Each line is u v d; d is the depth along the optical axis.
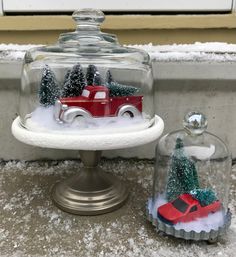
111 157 1.38
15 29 1.28
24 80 1.07
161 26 1.30
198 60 1.28
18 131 0.98
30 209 1.08
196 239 0.90
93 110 0.95
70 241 0.94
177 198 0.96
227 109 1.33
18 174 1.28
